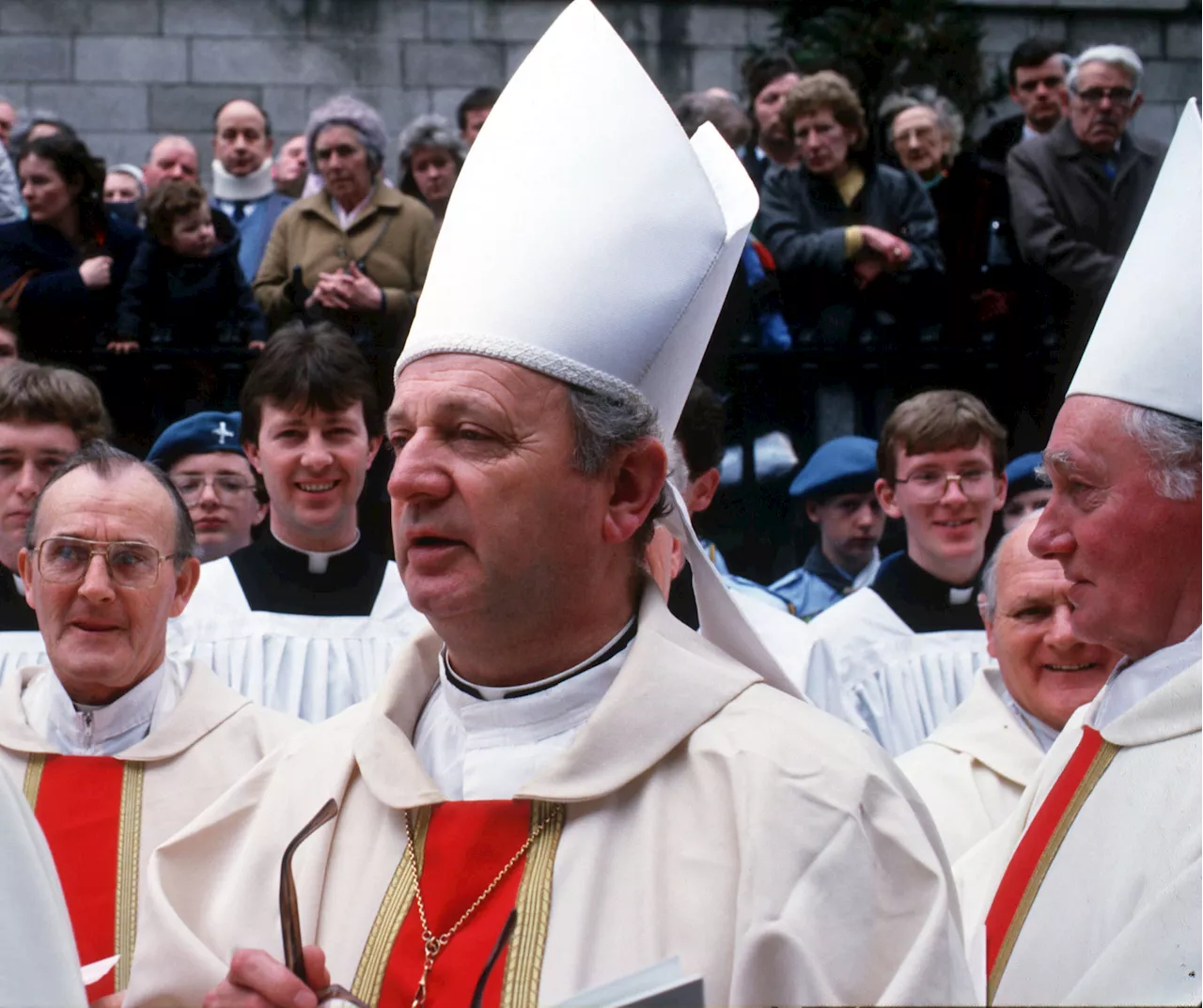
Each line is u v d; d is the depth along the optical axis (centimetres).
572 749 415
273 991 369
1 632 881
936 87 1266
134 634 668
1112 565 481
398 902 416
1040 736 702
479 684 439
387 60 1370
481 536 407
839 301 1128
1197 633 482
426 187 1198
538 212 435
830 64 1230
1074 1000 421
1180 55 1370
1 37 1353
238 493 954
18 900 420
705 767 409
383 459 996
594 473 418
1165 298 479
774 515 1105
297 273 1092
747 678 432
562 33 464
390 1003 400
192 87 1363
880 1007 363
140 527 665
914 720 910
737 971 375
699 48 1374
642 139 446
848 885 383
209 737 682
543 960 392
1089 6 1370
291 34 1366
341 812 442
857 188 1133
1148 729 469
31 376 899
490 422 408
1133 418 476
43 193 1101
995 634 708
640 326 430
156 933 432
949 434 930
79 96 1355
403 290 1088
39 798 656
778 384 1129
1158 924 419
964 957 388
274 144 1359
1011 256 1136
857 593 948
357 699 878
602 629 435
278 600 895
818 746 407
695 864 396
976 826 679
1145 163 1132
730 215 470
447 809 423
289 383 877
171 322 1109
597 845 407
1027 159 1134
